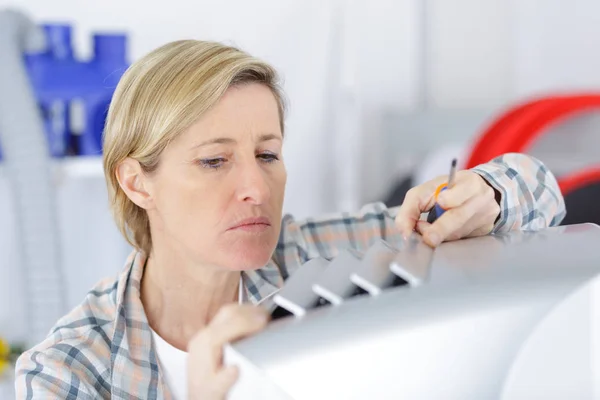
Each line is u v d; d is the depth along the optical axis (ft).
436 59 9.88
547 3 9.59
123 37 6.84
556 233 2.35
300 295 1.91
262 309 1.89
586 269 1.83
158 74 3.05
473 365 1.70
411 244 2.22
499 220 3.03
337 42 9.12
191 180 3.03
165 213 3.15
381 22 9.48
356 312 1.73
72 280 7.85
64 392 2.96
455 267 1.92
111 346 3.20
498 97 10.22
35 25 6.48
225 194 3.02
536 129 7.25
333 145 9.29
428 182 2.95
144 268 3.46
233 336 1.81
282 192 3.18
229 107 3.00
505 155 3.41
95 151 6.85
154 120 3.04
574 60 9.27
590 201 5.47
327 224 3.99
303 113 9.09
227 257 3.06
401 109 9.69
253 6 8.62
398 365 1.65
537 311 1.73
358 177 9.37
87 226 7.87
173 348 3.30
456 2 9.89
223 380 1.72
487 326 1.70
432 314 1.69
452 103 10.01
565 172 8.07
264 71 3.07
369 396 1.65
